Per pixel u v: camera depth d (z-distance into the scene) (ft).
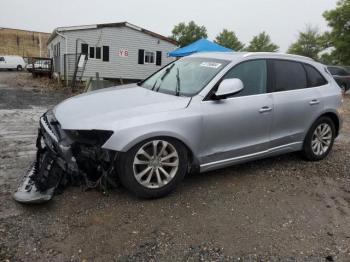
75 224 10.70
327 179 15.40
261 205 12.66
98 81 40.34
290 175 15.61
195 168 13.48
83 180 12.69
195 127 12.76
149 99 13.29
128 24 79.87
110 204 12.03
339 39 131.44
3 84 66.13
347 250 10.20
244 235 10.70
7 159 15.96
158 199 12.64
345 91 70.03
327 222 11.75
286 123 15.65
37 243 9.67
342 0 131.13
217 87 13.56
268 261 9.55
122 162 11.83
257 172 15.72
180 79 14.74
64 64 68.18
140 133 11.66
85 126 11.55
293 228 11.25
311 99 16.43
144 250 9.70
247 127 14.24
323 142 17.75
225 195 13.28
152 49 84.28
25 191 11.78
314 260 9.68
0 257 8.97
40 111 31.60
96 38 77.92
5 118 26.50
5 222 10.55
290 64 16.28
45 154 12.75
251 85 14.61
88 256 9.30
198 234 10.61
